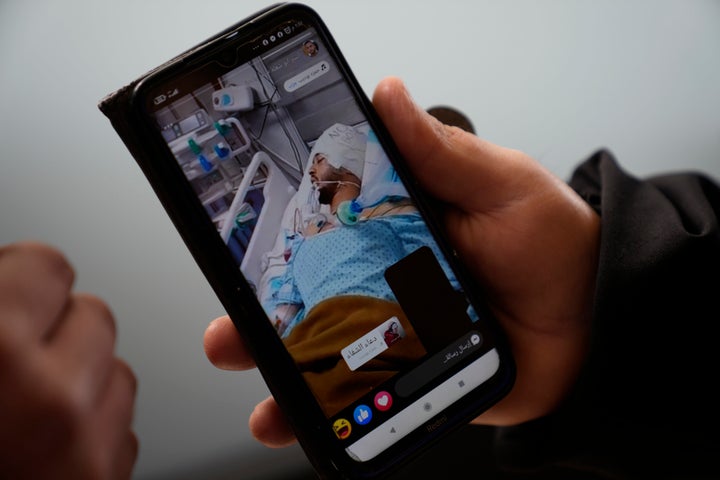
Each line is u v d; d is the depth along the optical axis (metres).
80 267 1.00
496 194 0.71
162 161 0.60
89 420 0.32
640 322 0.62
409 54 1.04
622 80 1.08
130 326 1.00
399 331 0.65
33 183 1.00
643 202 0.68
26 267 0.32
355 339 0.64
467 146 0.70
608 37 1.09
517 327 0.75
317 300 0.63
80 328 0.33
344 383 0.63
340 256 0.64
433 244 0.66
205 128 0.61
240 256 0.61
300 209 0.63
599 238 0.71
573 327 0.73
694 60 1.08
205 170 0.61
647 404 0.64
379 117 0.66
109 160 1.01
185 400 0.99
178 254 1.01
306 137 0.64
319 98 0.65
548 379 0.74
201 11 1.00
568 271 0.71
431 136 0.68
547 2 1.08
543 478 0.89
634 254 0.63
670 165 1.08
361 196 0.65
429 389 0.65
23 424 0.30
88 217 1.00
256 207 0.62
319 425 0.62
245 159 0.62
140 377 0.99
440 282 0.66
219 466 0.97
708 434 0.64
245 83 0.63
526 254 0.71
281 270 0.62
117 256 1.00
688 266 0.62
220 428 0.98
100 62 0.99
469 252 0.74
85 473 0.32
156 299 1.00
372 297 0.65
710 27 1.09
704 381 0.63
